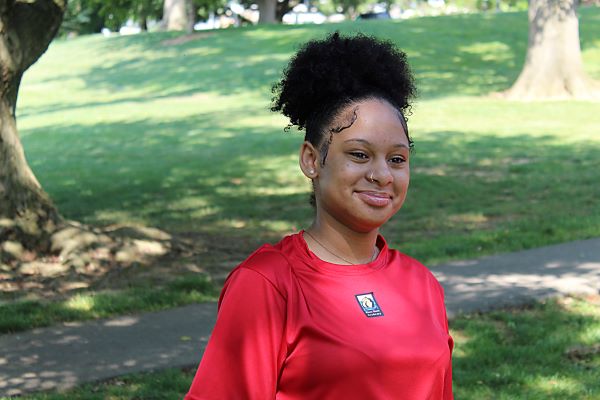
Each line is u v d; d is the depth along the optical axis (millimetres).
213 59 34375
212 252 10242
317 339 1955
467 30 36031
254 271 1994
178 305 7797
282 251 2049
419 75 28984
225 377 1954
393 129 2070
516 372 5895
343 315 1988
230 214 12867
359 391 1941
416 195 13953
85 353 6449
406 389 1978
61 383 5797
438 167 16531
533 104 24078
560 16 24891
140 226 11961
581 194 13758
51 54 41562
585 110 23031
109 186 15539
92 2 20031
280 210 13188
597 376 5898
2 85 9352
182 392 5562
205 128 22562
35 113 27500
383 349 1961
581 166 16281
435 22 37906
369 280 2061
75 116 25906
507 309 7520
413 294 2111
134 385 5719
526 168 16109
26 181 9602
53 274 8984
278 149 19203
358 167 2053
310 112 2135
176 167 17438
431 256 9633
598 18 37969
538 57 25234
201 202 13898
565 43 25016
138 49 39375
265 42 36750
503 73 29312
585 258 9438
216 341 1979
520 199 13555
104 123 24375
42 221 9555
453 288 8203
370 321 1995
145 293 8086
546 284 8312
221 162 17844
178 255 9898
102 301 7742
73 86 32906
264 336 1949
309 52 2148
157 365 6156
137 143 20922
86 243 9445
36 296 8258
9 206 9414
